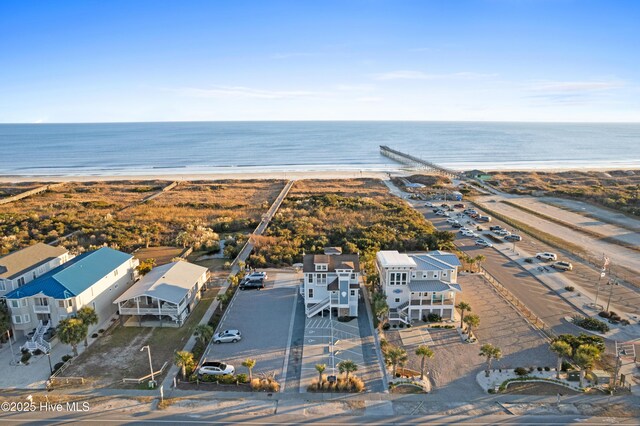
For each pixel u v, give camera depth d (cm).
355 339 5134
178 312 5422
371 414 3794
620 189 14675
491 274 7212
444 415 3778
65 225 10412
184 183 17350
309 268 5738
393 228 9656
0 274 5256
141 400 4003
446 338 5144
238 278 6775
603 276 6569
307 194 14688
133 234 9581
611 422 3678
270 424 3666
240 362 4650
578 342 4606
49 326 5062
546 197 13962
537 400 3988
